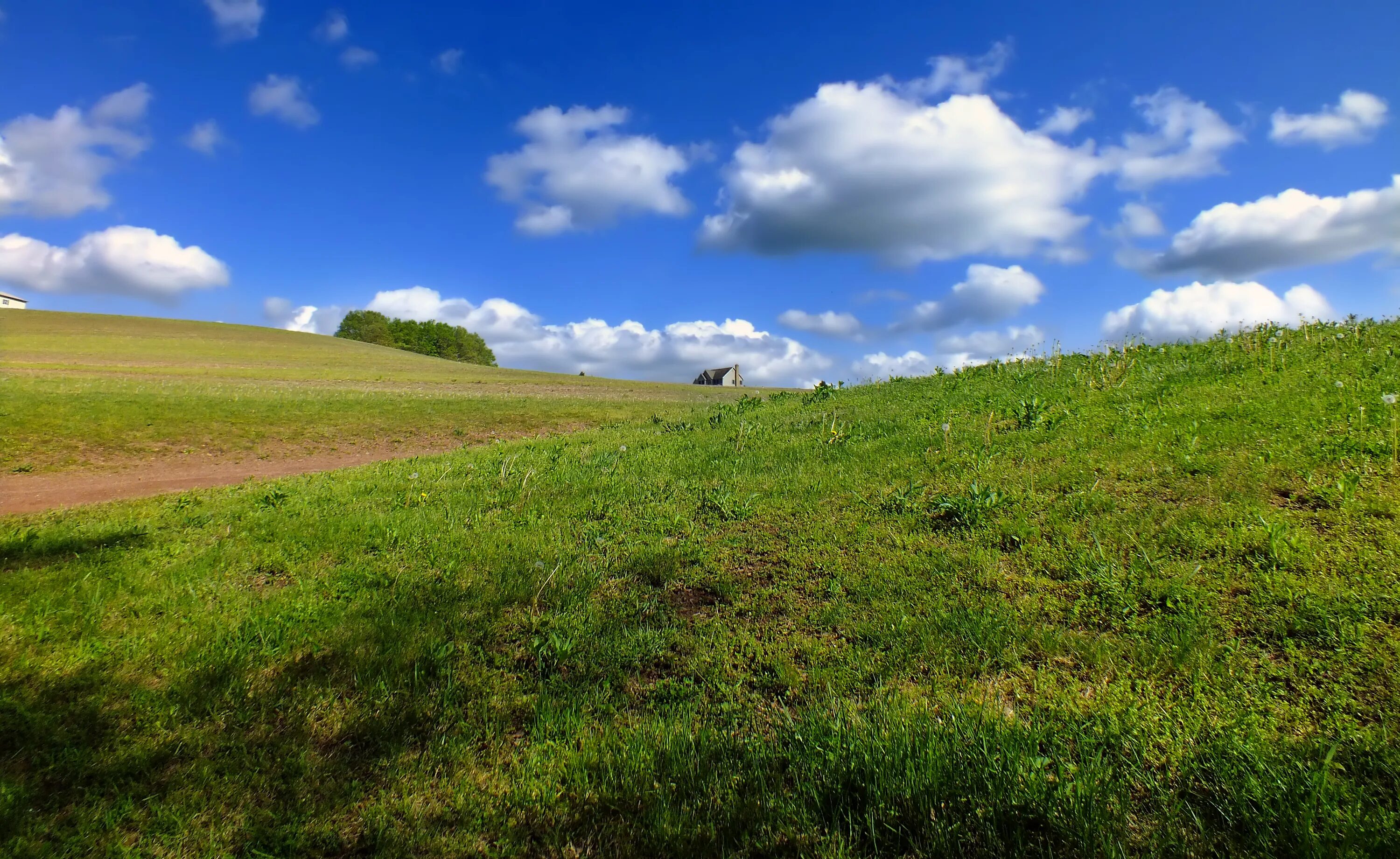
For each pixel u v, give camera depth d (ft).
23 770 10.81
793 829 8.67
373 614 16.21
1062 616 13.34
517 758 10.71
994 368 49.88
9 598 17.01
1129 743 9.46
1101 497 18.10
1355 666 10.51
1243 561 13.87
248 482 37.99
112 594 17.51
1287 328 40.29
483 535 21.88
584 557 19.36
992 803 8.49
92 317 243.40
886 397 45.06
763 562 18.11
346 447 61.72
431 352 417.90
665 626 15.02
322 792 10.19
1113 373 36.06
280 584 18.83
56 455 48.34
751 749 10.28
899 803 8.88
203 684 13.19
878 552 17.56
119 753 11.15
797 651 13.38
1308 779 8.35
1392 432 17.80
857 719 10.57
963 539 17.51
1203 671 10.89
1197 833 8.04
